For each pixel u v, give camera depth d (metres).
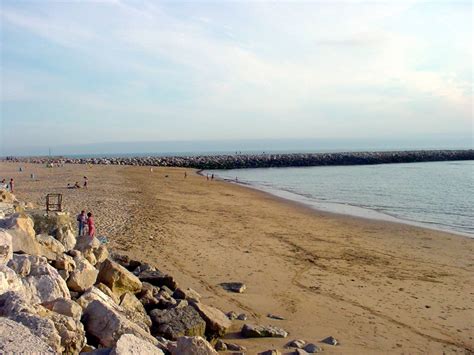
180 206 27.98
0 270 5.26
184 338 5.57
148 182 45.41
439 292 12.20
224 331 7.93
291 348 7.66
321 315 9.79
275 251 16.38
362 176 60.78
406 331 9.20
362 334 8.85
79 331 4.91
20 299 4.73
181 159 93.56
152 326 7.13
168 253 14.70
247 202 32.53
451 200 34.81
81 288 6.85
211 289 11.05
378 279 13.27
